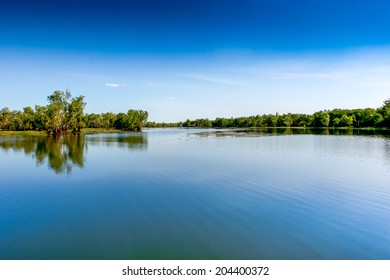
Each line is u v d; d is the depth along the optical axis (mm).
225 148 60031
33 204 23703
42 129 132375
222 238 17125
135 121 186000
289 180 30188
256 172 34375
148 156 49031
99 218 20438
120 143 75938
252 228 18391
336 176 31828
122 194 26094
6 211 22078
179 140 85188
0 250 16031
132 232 18078
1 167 40250
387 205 22266
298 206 22266
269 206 22344
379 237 17031
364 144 64812
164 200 24172
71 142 80250
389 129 148625
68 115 132750
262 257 14961
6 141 85125
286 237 17125
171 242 16688
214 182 29719
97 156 49969
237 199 24125
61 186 29297
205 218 20109
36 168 39250
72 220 20172
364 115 181875
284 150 55312
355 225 18688
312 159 43812
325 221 19359
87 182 30828
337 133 114562
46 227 19031
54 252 15734
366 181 29453
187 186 28328
